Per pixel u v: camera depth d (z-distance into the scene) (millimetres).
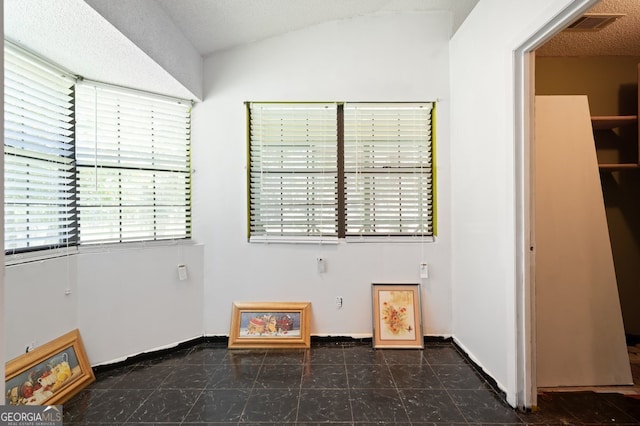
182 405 1802
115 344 2211
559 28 1478
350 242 2645
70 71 2041
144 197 2396
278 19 2420
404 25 2621
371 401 1837
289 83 2627
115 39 1685
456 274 2549
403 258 2650
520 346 1754
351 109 2656
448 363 2293
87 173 2166
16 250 1741
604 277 2006
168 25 2092
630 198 2674
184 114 2582
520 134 1728
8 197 1694
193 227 2623
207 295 2635
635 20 2191
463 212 2395
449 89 2619
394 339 2559
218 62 2621
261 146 2666
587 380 1960
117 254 2227
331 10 2475
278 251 2645
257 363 2297
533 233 1742
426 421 1666
